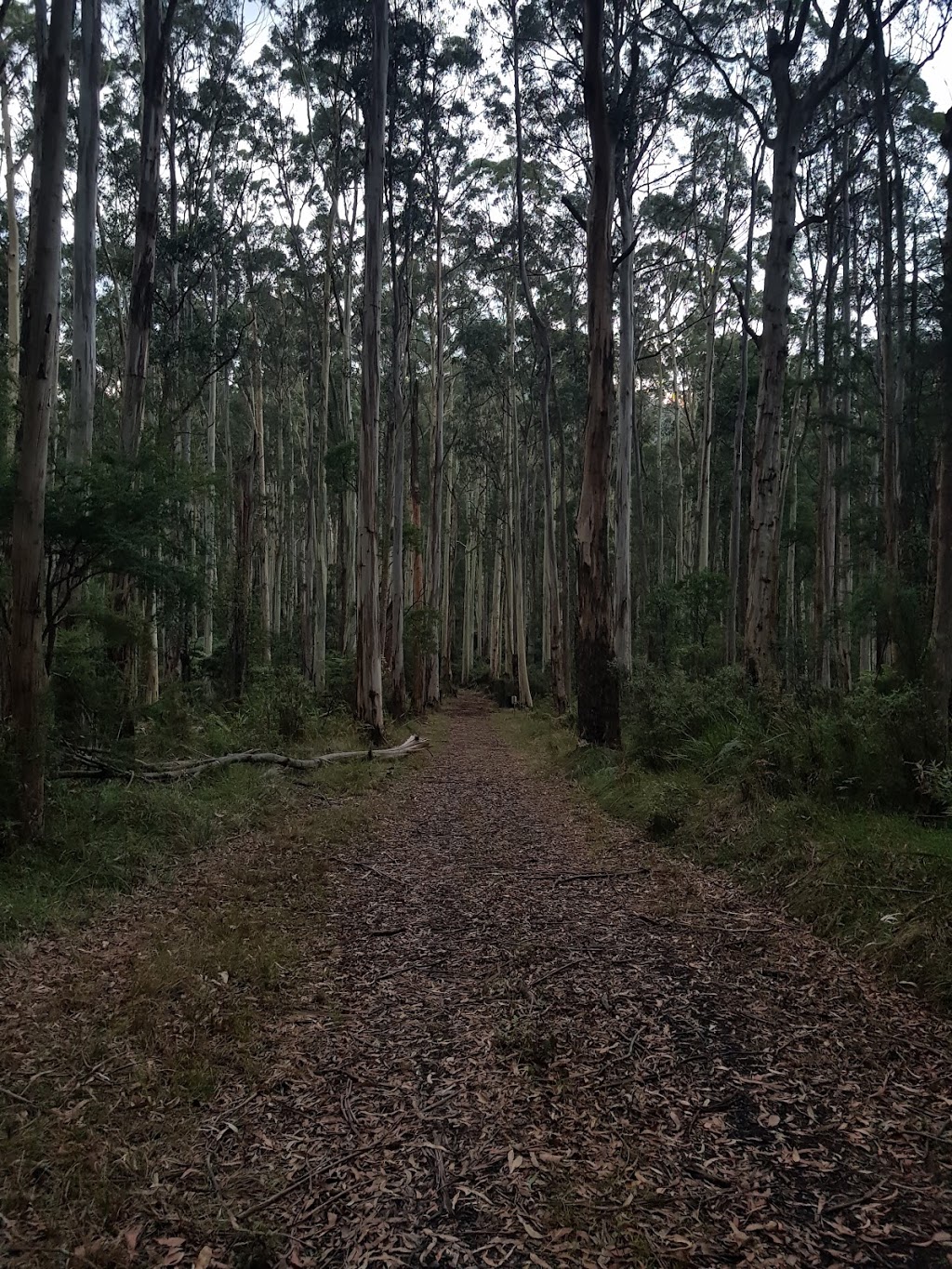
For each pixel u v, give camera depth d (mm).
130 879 6785
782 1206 2783
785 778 8016
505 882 7098
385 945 5547
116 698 9602
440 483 30656
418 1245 2652
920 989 4402
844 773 7539
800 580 34469
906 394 16078
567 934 5648
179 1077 3678
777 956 5062
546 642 40125
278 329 31406
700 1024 4195
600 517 13891
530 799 11828
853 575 25844
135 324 12586
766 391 12625
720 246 26469
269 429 37906
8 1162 3043
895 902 5246
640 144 19375
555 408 29062
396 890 6949
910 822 6812
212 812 9086
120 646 10047
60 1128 3299
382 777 13453
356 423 29906
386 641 23984
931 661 7547
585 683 14172
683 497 39875
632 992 4605
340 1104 3533
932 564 11961
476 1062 3865
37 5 11961
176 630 17406
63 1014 4379
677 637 25906
